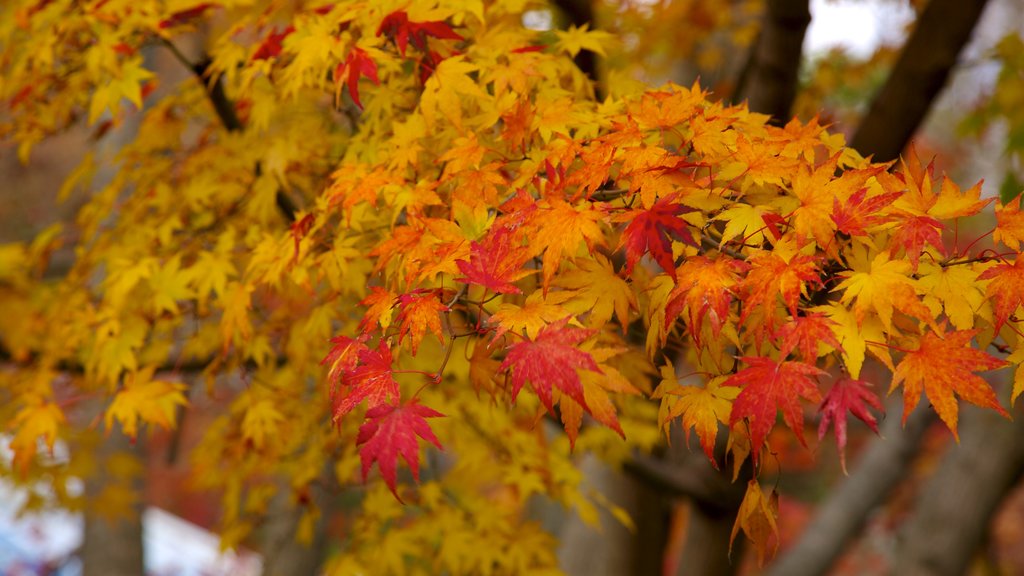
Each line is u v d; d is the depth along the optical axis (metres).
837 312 1.36
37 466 3.27
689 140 1.61
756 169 1.50
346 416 2.65
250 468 2.79
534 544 2.74
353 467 2.71
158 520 10.30
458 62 1.87
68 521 8.12
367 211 1.90
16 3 2.73
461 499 2.90
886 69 5.26
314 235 2.04
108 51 2.30
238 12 2.94
